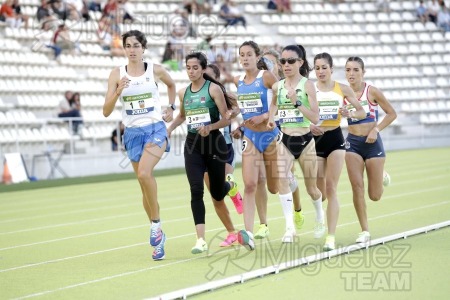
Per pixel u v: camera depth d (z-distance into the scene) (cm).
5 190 3231
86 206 2577
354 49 5394
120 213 2336
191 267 1361
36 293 1188
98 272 1352
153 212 1452
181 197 2709
